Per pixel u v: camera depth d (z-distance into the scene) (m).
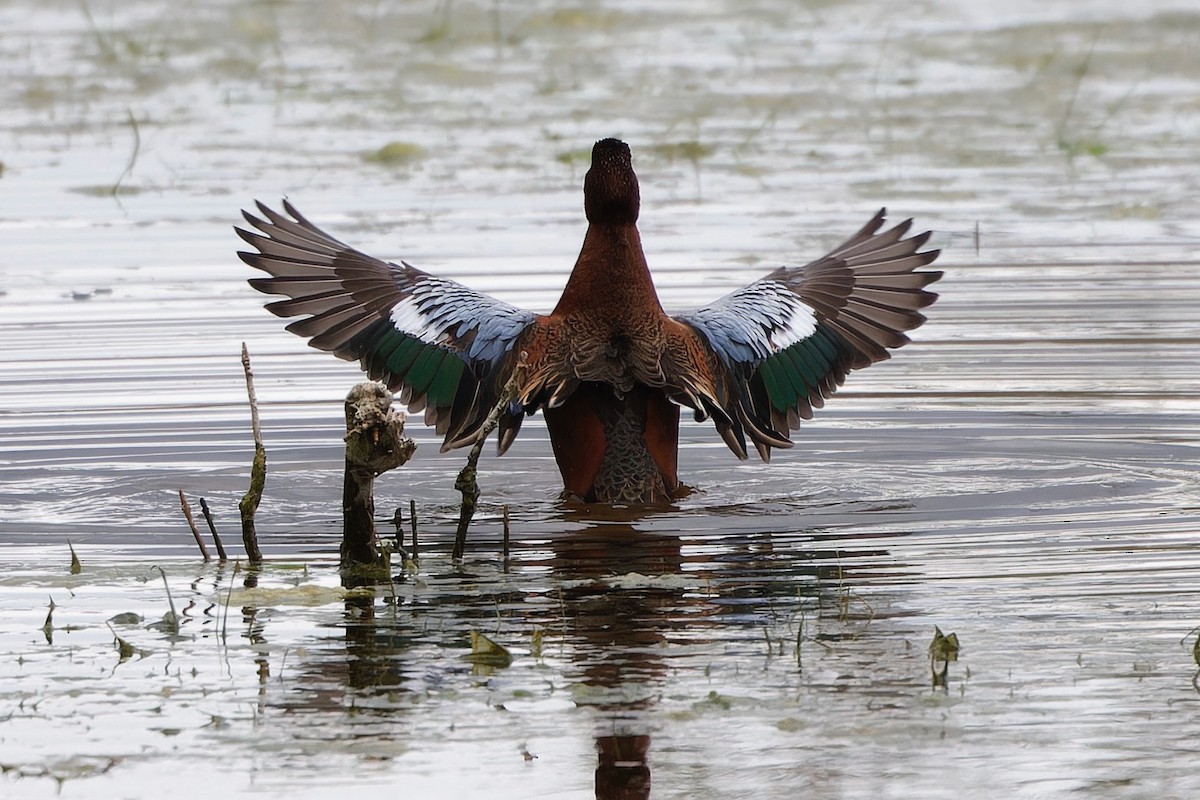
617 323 11.65
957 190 23.27
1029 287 19.00
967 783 6.96
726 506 11.57
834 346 12.80
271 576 9.92
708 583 9.64
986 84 30.34
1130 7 37.50
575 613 9.13
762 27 36.53
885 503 11.60
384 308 12.30
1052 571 9.77
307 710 7.80
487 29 36.16
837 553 10.26
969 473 12.47
